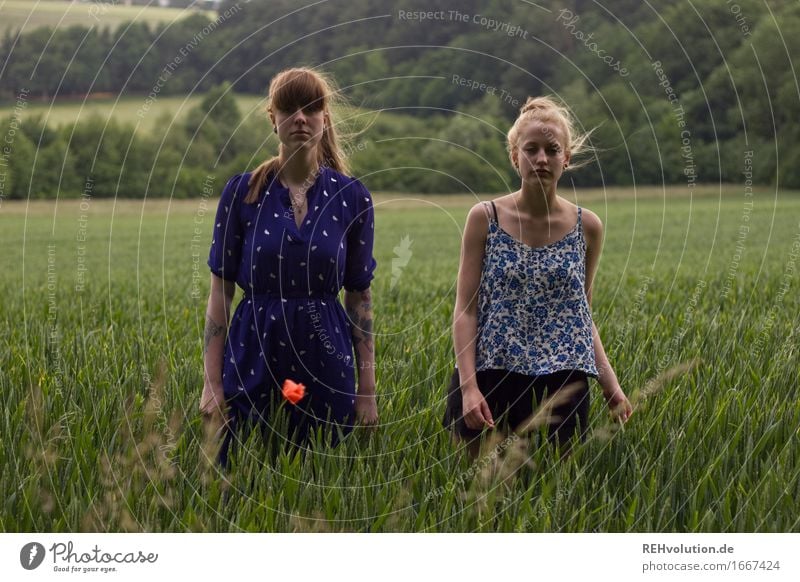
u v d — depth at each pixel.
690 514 3.38
